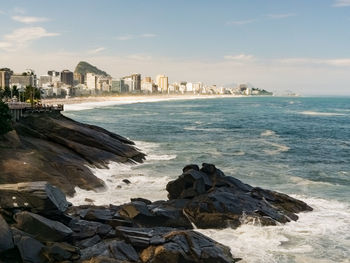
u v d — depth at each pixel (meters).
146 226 30.16
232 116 184.88
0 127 46.56
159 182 46.09
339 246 28.28
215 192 34.66
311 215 35.03
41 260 22.53
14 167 39.22
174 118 166.25
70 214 30.78
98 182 43.09
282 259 25.98
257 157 68.25
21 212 25.00
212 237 29.22
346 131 119.62
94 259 22.16
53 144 54.22
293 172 55.72
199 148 77.12
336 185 47.94
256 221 31.41
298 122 154.00
